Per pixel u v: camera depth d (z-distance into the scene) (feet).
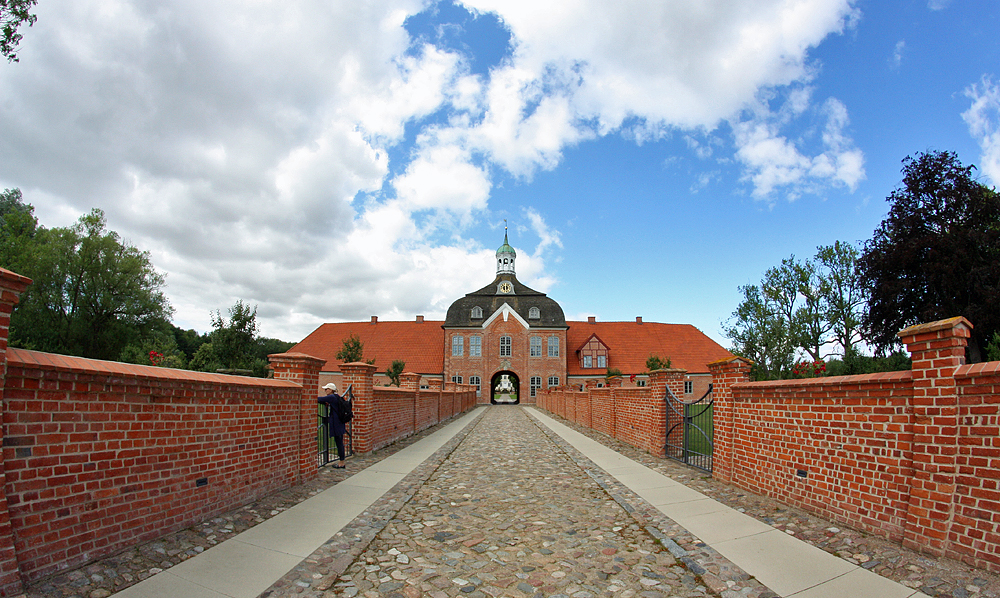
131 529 16.57
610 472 34.35
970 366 16.05
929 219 98.89
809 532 20.08
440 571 16.65
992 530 15.05
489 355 187.42
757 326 104.47
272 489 25.91
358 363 41.98
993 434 15.16
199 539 18.31
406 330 205.46
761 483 26.84
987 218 94.58
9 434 12.92
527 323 188.44
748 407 28.27
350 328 208.13
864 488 19.85
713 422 32.27
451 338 189.47
